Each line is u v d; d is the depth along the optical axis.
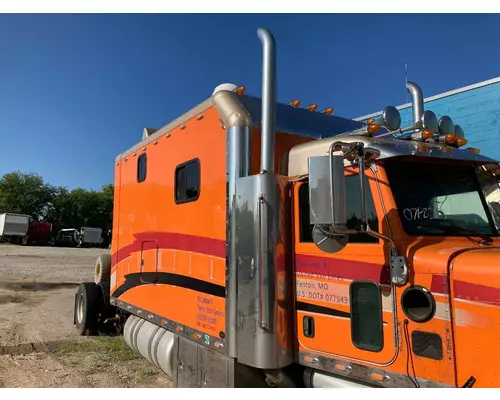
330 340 3.18
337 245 2.80
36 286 13.80
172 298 4.68
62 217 60.62
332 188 2.69
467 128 8.02
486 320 2.38
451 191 3.22
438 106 8.52
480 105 7.85
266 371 3.61
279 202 3.47
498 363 2.31
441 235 2.99
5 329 7.81
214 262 3.96
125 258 6.11
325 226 2.81
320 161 2.75
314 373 3.38
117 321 7.49
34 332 7.64
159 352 4.85
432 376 2.57
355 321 3.02
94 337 7.33
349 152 2.87
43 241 44.41
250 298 3.42
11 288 13.21
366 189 3.07
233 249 3.62
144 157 5.68
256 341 3.35
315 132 4.30
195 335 4.18
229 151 3.76
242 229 3.54
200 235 4.21
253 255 3.42
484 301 2.40
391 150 3.00
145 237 5.46
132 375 5.46
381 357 2.84
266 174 3.44
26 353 6.36
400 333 2.75
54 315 9.22
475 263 2.47
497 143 7.55
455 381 2.47
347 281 3.09
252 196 3.48
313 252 3.34
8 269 18.42
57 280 15.43
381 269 2.89
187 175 4.53
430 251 2.70
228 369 3.68
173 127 4.91
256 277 3.39
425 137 3.26
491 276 2.38
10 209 57.31
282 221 3.48
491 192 3.45
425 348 2.62
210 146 4.12
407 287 2.74
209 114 4.16
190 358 4.27
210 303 3.99
